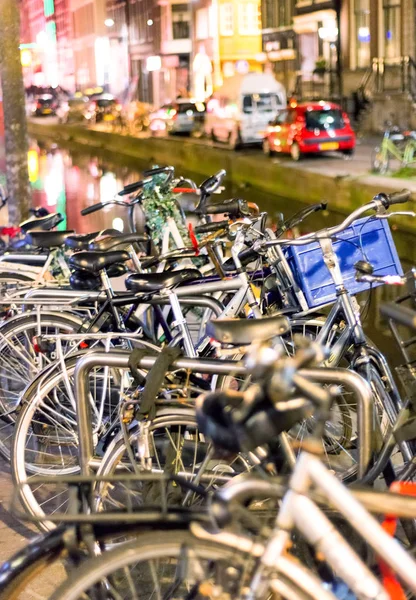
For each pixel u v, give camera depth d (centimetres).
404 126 3275
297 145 2353
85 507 294
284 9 4738
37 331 491
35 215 871
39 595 346
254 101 2820
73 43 8762
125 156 3234
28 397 427
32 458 464
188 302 460
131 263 650
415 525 314
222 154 2392
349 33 3859
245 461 350
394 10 3503
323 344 447
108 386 452
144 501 336
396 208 1420
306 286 471
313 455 231
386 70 3447
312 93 4141
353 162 2250
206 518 247
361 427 311
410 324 257
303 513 230
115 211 1620
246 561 239
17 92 1091
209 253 480
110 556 242
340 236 478
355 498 230
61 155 3250
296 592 232
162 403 343
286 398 226
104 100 5059
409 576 227
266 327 318
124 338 432
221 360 331
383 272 488
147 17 6694
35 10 9319
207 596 247
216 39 5828
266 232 531
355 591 227
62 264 603
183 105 3659
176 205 727
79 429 350
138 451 339
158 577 325
